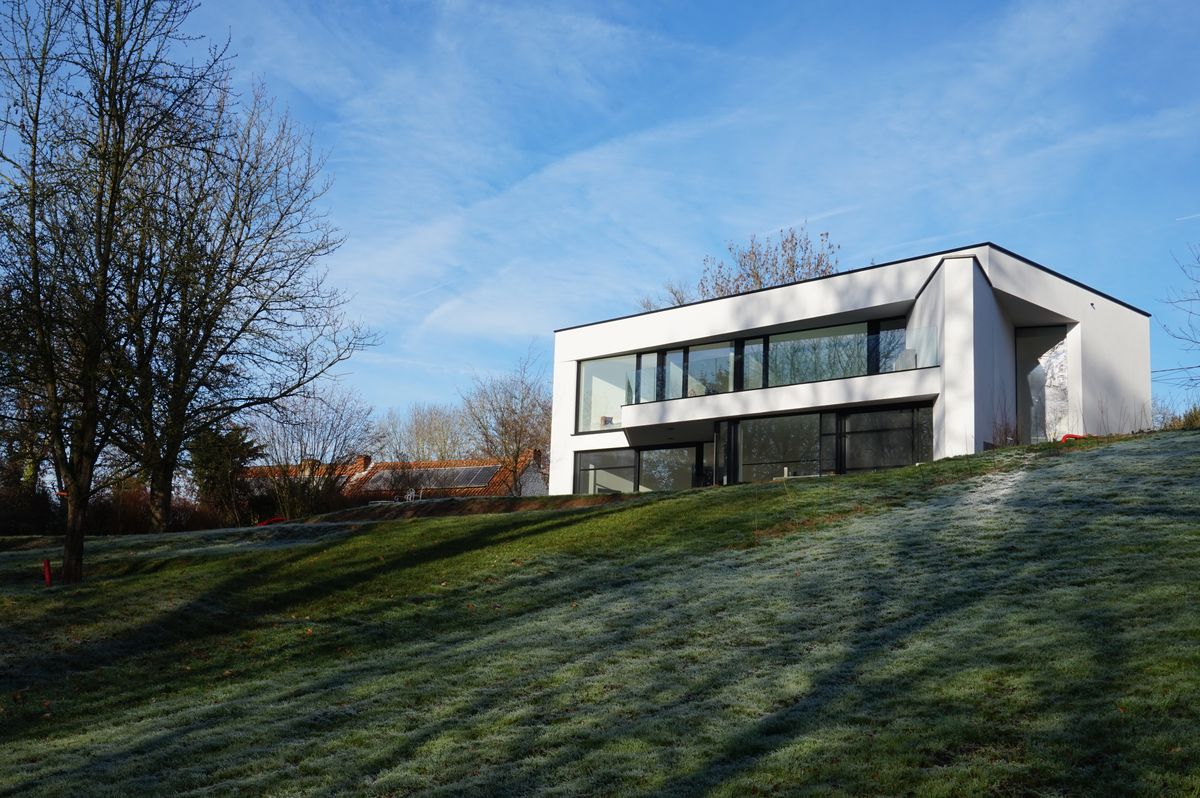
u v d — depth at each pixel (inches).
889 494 747.4
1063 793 252.8
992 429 1034.1
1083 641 355.6
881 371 1114.7
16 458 772.0
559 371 1450.5
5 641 563.5
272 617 611.2
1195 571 421.1
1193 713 282.5
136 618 606.2
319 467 1320.1
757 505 769.6
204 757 368.2
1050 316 1170.6
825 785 278.7
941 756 287.0
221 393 755.4
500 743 353.1
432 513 986.1
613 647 466.3
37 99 651.5
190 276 703.7
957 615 425.4
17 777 356.5
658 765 312.5
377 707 414.6
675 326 1317.7
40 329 642.2
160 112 677.3
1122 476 664.4
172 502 1293.1
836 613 463.2
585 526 767.7
